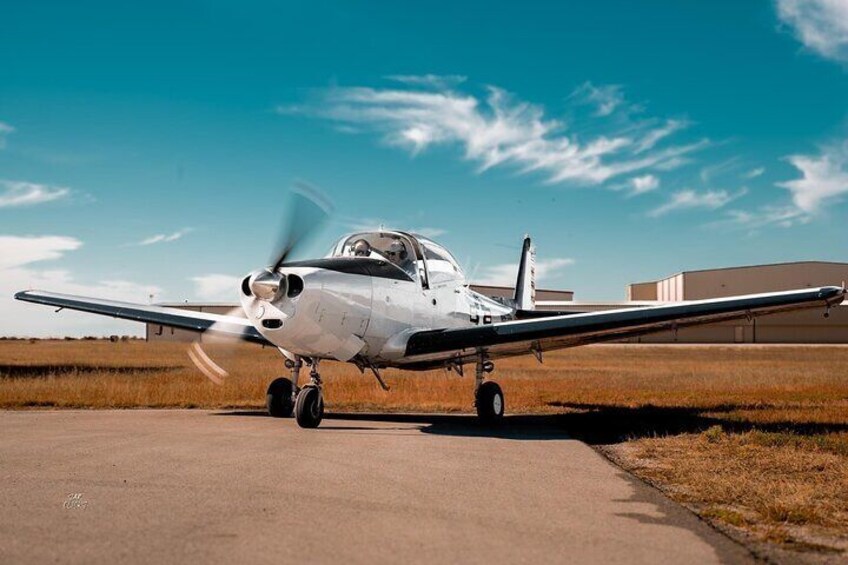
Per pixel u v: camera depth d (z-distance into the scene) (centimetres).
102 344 7088
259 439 796
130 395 1349
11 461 635
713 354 4625
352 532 405
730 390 1692
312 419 921
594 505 485
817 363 3350
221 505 467
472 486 544
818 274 6253
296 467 612
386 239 1088
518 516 450
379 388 1633
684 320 960
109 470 592
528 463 658
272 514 444
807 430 907
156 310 1194
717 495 521
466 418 1129
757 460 679
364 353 989
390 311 993
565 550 376
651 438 845
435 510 462
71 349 5206
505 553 368
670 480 589
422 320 1067
